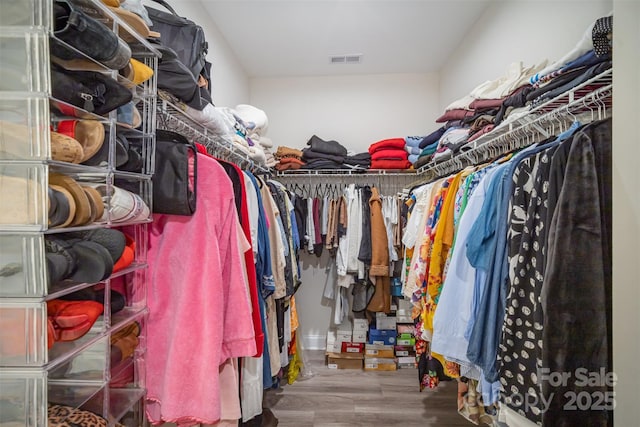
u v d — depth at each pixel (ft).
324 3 6.40
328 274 8.98
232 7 6.50
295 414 6.16
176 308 2.48
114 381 2.40
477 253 3.15
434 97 9.57
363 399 6.72
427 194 5.74
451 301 3.43
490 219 3.14
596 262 2.24
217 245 2.53
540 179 2.66
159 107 2.89
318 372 8.04
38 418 1.48
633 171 1.75
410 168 8.55
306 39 7.71
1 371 1.47
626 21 1.77
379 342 8.24
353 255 7.82
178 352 2.38
